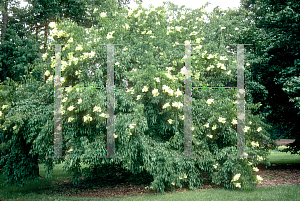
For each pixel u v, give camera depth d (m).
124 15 7.06
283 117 9.40
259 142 7.14
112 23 6.73
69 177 8.89
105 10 7.22
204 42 7.51
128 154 5.27
